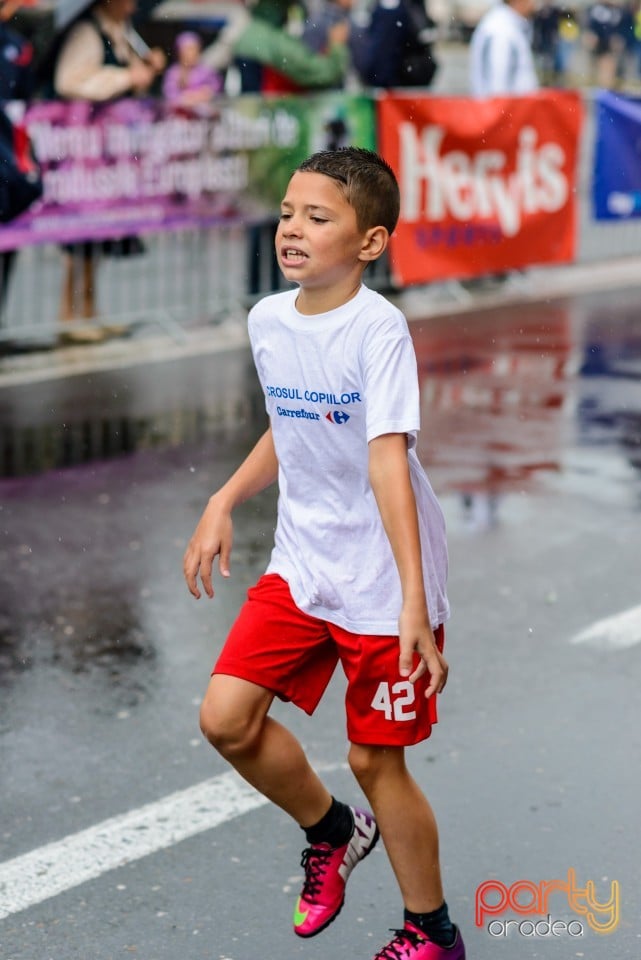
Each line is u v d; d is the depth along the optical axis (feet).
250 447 72.54
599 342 97.19
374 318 27.30
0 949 31.17
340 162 27.30
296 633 29.19
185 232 103.76
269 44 97.25
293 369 28.12
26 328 92.63
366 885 33.86
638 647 47.29
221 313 100.68
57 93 86.84
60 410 78.89
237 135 96.48
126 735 41.34
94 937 31.68
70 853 35.06
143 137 91.40
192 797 37.86
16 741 40.91
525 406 80.12
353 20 105.09
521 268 112.98
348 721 29.17
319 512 28.78
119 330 96.48
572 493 64.54
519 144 110.93
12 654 46.98
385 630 28.22
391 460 26.99
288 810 30.17
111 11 88.02
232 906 32.94
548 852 34.99
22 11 84.33
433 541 28.89
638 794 37.73
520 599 51.52
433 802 37.27
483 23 109.91
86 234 90.12
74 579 53.88
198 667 46.16
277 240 27.78
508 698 43.42
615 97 118.73
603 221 120.88
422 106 103.96
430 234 106.22
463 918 32.40
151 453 71.10
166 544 58.03
